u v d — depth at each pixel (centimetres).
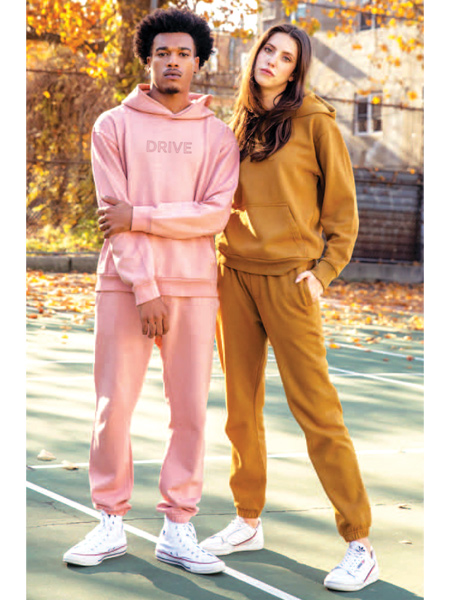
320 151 300
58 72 1446
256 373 316
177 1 1445
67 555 293
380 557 314
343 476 294
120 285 298
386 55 2041
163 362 307
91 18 1491
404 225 1673
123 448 302
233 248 307
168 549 300
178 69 296
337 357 809
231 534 315
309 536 335
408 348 889
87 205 1476
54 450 447
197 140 300
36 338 824
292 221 299
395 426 538
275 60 297
